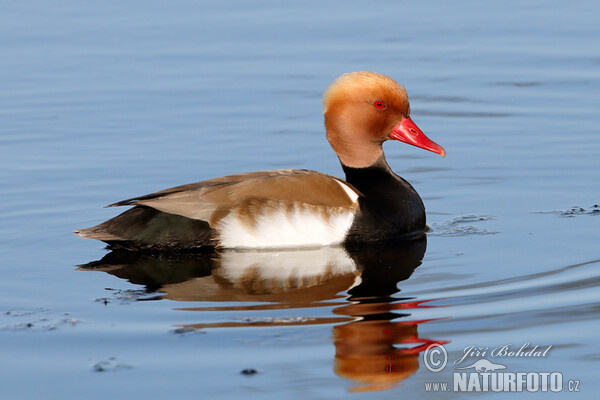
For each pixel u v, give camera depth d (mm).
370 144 12812
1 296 10195
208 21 22219
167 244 11516
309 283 10430
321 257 11391
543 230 12125
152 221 11531
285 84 18609
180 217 11508
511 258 11109
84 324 9367
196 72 19312
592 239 11664
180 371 8328
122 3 23688
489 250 11461
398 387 8047
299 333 9008
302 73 19062
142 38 21172
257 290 10234
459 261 11094
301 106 17594
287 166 14969
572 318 9227
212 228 11492
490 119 16734
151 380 8172
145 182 14336
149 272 10922
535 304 9609
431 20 21969
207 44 20766
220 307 9750
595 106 17047
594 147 15266
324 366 8367
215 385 8055
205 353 8656
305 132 16422
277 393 7922
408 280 10461
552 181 14070
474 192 13859
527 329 9023
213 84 18703
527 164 14758
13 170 14797
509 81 18422
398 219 12133
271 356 8570
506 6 22797
